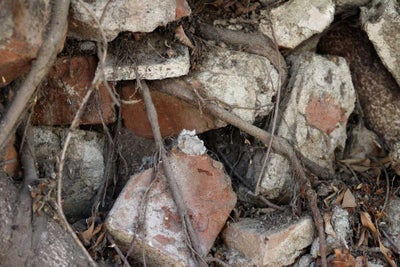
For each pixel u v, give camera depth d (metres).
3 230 1.95
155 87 2.21
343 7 2.37
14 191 2.00
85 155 2.19
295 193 2.24
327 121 2.34
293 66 2.33
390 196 2.29
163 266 2.12
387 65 2.33
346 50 2.41
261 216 2.24
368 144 2.42
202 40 2.26
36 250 1.97
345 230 2.19
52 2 1.97
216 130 2.35
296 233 2.17
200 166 2.17
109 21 2.08
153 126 2.16
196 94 2.21
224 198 2.18
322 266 2.14
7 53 1.91
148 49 2.17
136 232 2.08
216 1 2.30
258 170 2.28
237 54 2.28
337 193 2.25
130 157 2.25
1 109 2.00
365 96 2.40
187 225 2.11
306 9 2.32
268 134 2.24
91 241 2.08
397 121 2.37
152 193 2.12
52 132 2.17
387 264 2.21
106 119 2.20
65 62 2.13
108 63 2.13
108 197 2.21
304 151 2.31
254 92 2.27
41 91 2.12
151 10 2.10
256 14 2.31
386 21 2.28
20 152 2.06
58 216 2.02
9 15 1.88
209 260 2.12
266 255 2.13
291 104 2.29
